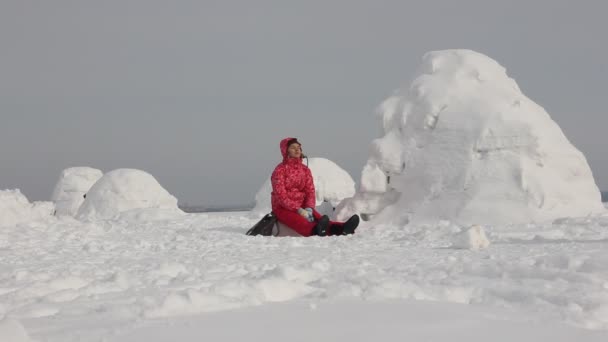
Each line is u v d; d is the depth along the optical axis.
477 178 10.30
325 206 12.17
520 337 2.12
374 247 6.03
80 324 2.32
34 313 2.59
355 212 11.30
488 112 10.82
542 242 6.23
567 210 9.85
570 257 3.95
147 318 2.40
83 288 3.17
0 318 2.51
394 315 2.42
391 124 11.82
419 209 10.47
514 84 11.98
